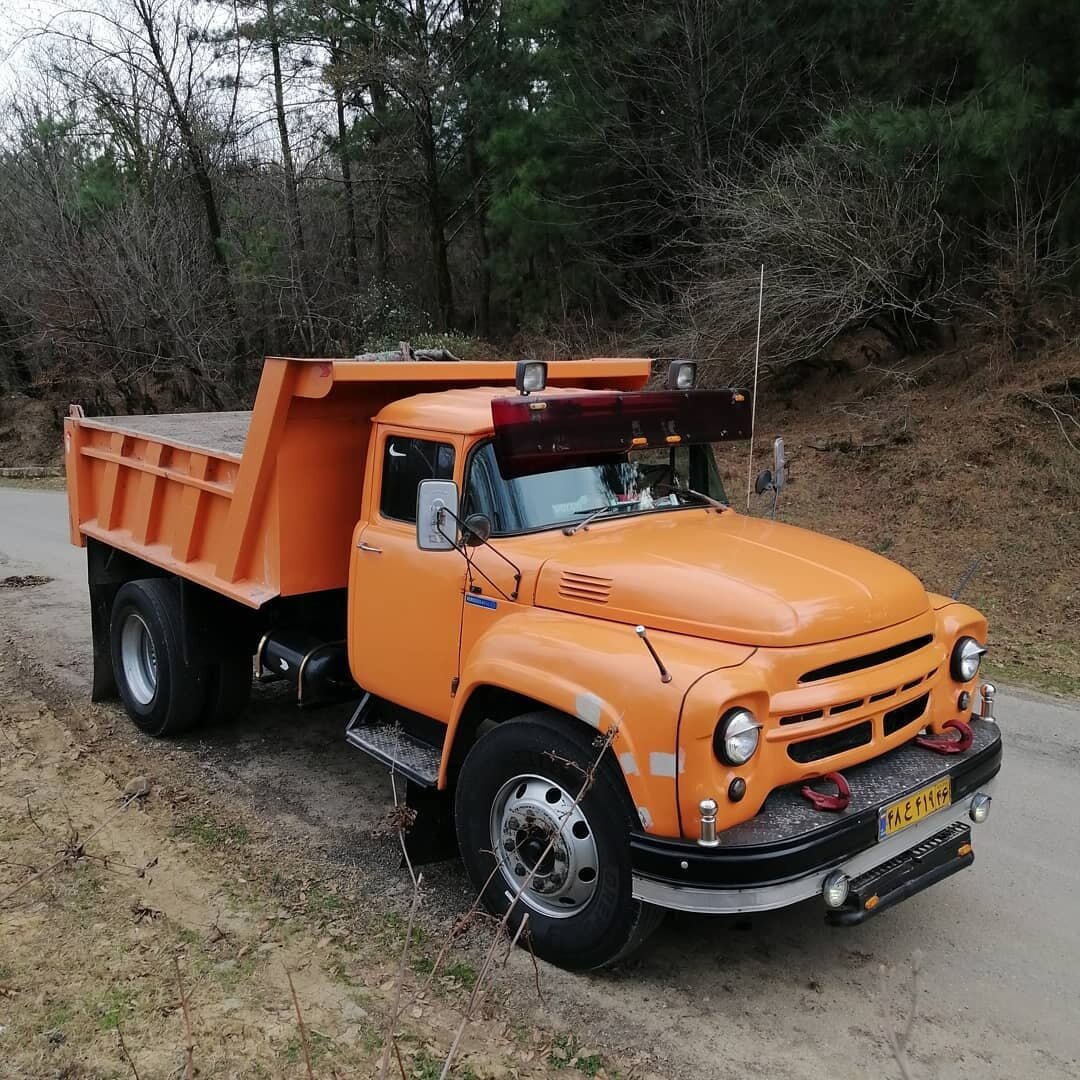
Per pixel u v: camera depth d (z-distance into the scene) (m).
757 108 16.83
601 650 3.63
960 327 14.23
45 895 4.42
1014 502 11.13
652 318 16.67
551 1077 3.34
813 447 13.57
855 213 13.64
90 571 7.19
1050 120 11.37
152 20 20.72
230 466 5.38
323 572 5.29
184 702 6.17
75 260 20.97
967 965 4.00
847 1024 3.63
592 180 19.11
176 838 5.04
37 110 21.75
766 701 3.41
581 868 3.74
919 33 14.03
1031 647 8.56
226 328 22.11
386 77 20.67
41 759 6.03
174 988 3.77
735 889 3.28
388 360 5.71
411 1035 3.53
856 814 3.49
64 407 25.62
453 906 4.39
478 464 4.37
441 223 23.20
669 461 4.98
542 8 17.09
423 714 4.62
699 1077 3.35
